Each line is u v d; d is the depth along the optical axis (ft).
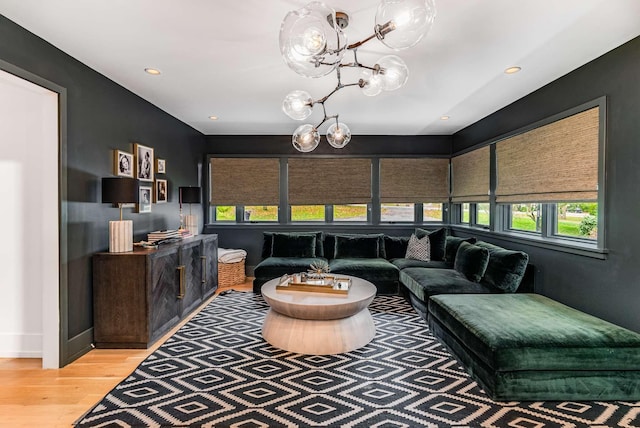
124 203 10.21
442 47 8.41
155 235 12.16
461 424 6.28
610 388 6.93
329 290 10.12
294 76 10.38
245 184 19.13
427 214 19.74
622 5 6.61
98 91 9.99
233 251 17.72
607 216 8.84
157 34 7.75
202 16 6.99
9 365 8.70
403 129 17.89
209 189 19.22
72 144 8.91
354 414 6.59
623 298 8.39
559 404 6.87
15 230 9.14
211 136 19.12
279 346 9.57
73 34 7.75
